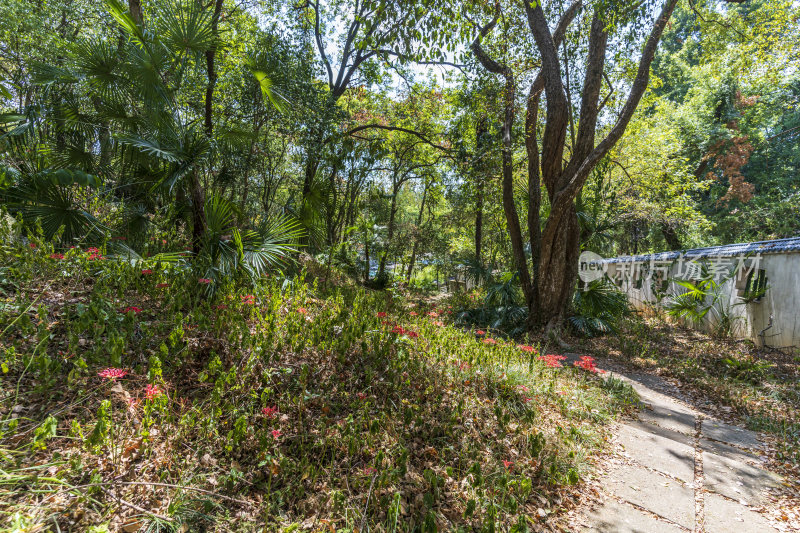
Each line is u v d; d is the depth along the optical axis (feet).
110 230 16.24
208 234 16.06
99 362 9.06
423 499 7.89
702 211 72.74
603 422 13.87
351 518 7.26
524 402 13.00
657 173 45.62
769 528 8.93
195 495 7.01
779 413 16.72
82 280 12.65
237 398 9.56
